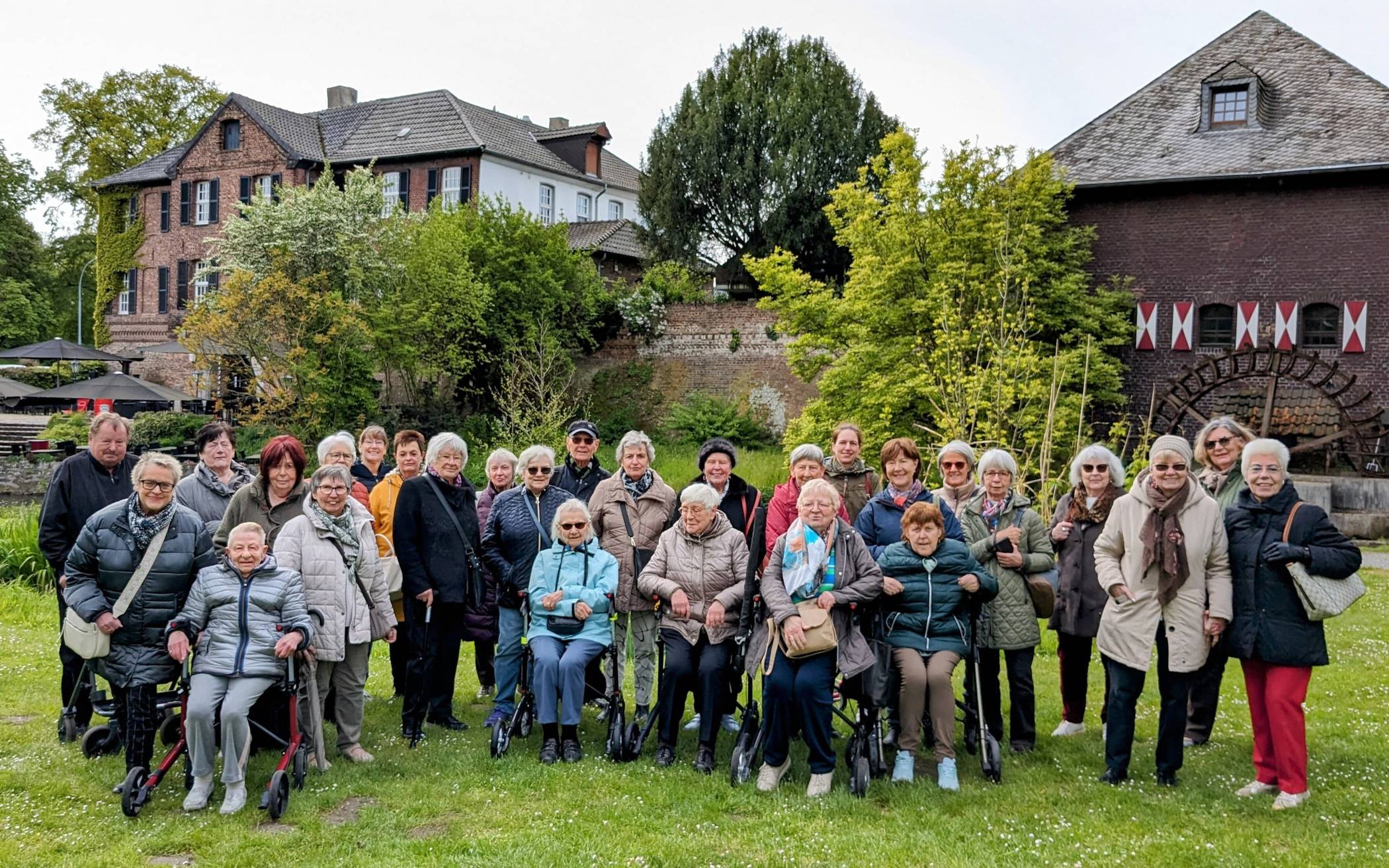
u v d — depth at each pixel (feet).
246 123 142.41
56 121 178.09
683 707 22.09
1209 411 80.02
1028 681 22.58
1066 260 81.05
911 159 73.82
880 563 21.31
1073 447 56.34
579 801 19.38
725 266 126.31
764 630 20.89
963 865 16.34
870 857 16.72
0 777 20.02
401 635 26.27
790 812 18.78
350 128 145.89
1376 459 72.59
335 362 96.84
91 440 22.93
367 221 105.60
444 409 108.68
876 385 68.54
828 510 20.45
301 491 22.80
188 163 147.54
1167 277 83.10
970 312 69.67
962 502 23.26
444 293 103.55
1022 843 17.30
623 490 24.57
